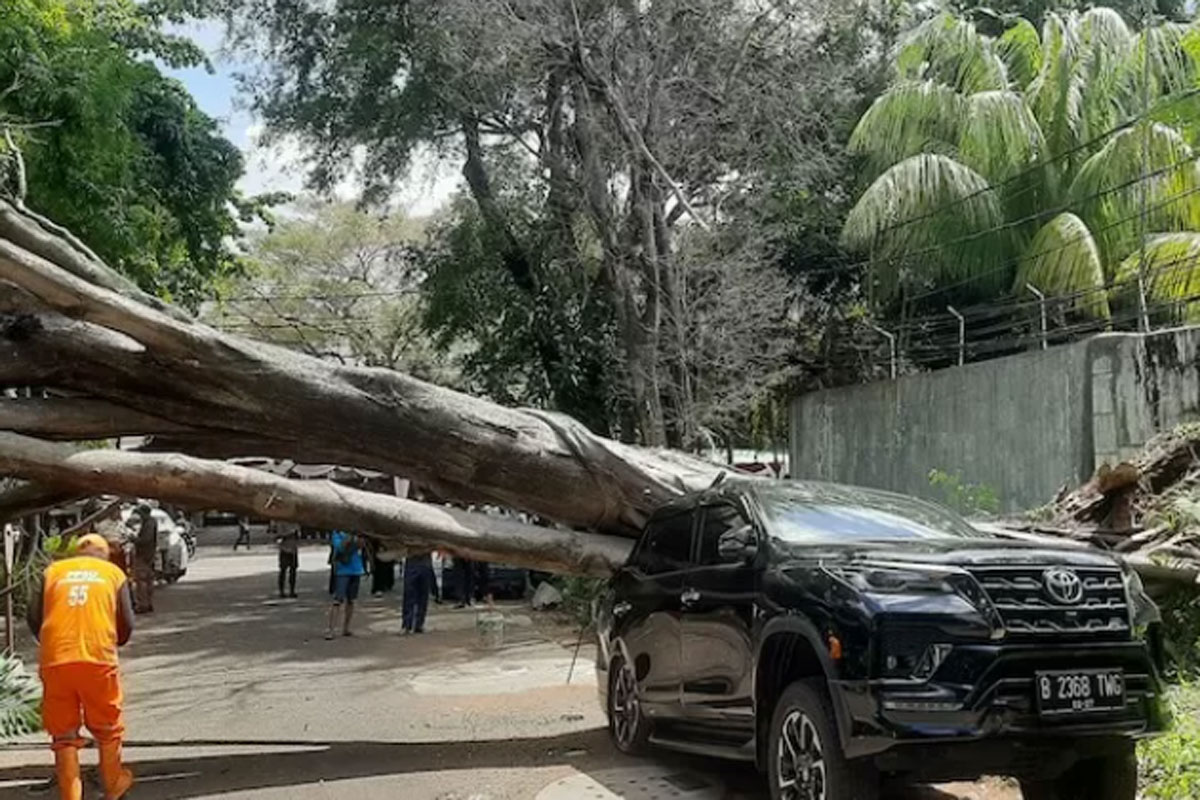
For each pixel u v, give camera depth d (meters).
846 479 22.36
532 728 10.34
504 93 23.45
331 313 42.50
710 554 8.02
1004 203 20.80
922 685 5.77
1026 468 16.66
